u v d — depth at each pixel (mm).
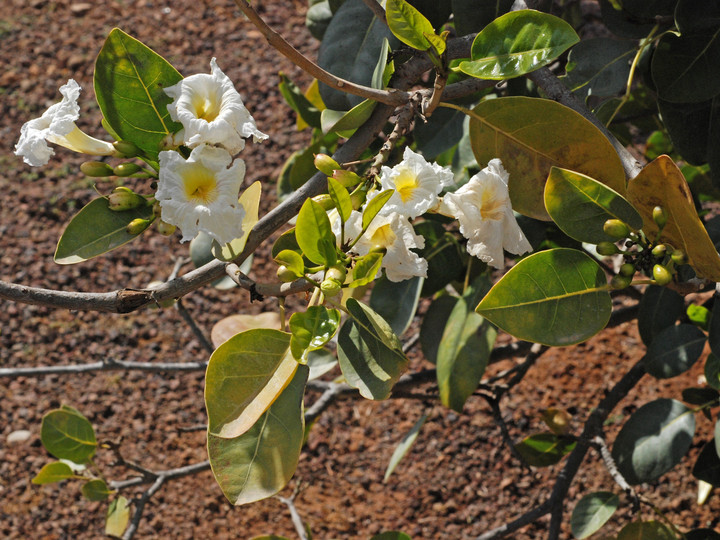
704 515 2197
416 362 2535
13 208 2895
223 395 1108
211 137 1092
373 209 1083
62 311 2715
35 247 2805
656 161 1089
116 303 1134
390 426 2506
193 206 1083
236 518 2324
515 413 2475
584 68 1345
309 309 1107
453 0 1265
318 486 2393
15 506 2312
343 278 1093
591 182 1130
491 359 1601
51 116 1135
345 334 1149
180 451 2441
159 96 1141
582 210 1143
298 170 1518
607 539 1585
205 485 2383
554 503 1510
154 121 1146
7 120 3107
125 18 3480
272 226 1145
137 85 1138
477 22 1265
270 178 3000
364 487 2385
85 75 3240
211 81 1110
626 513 2230
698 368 2475
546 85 1183
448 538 2260
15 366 2578
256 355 1118
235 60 3330
